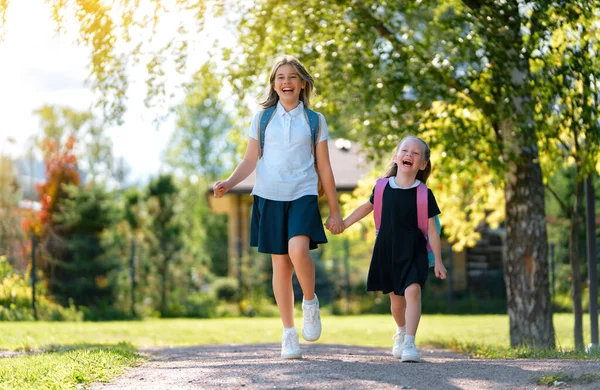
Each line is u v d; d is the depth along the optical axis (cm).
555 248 2300
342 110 1134
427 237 609
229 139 1325
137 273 2225
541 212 1073
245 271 2367
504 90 951
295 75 611
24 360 638
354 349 920
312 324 610
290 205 597
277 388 452
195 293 2359
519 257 1070
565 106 952
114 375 544
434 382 462
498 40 938
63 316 1888
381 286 614
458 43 980
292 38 1106
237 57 1193
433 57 1061
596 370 464
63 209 2162
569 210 1064
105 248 2119
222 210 2922
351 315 2253
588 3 883
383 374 489
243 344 1023
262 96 629
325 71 1075
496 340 1195
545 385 446
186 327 1550
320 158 615
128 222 2469
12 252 2150
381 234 609
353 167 2553
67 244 2070
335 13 1088
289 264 607
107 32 1012
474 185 1287
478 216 1395
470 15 972
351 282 2442
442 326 1642
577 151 982
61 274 2062
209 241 3691
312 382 464
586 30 926
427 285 2397
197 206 4441
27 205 2411
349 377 478
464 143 1015
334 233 630
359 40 1034
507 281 1088
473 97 1012
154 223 2302
